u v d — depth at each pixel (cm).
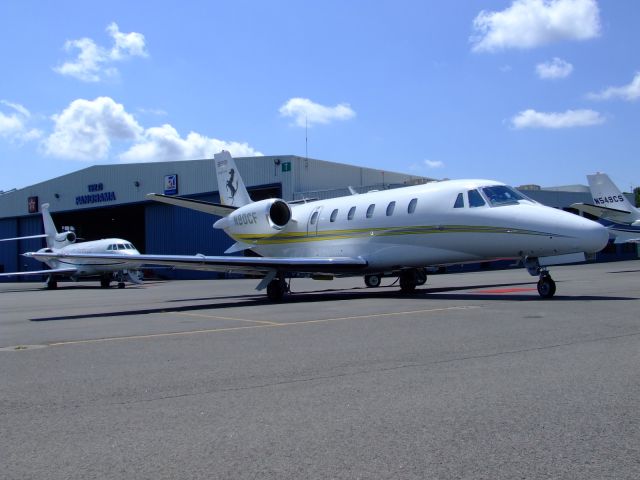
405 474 346
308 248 1894
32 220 5750
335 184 4306
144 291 2883
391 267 1659
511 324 919
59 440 423
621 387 522
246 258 1520
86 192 5191
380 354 709
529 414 452
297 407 489
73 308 1758
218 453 388
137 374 641
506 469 350
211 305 1611
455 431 418
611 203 3669
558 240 1277
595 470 347
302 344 804
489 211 1403
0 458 390
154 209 4853
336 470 355
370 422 443
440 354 694
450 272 3850
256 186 4178
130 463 375
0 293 3225
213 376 618
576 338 773
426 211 1535
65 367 698
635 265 3944
